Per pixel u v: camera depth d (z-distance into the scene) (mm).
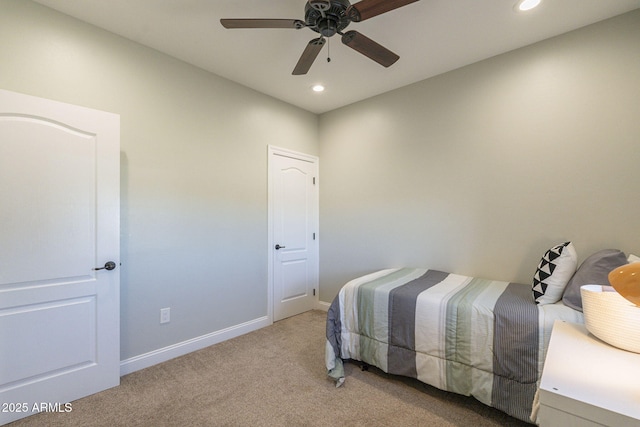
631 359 943
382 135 3359
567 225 2262
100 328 2049
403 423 1758
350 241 3658
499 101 2570
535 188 2398
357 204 3592
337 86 3176
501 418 1799
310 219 3898
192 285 2721
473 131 2713
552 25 2172
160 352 2500
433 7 1976
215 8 2012
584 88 2193
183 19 2119
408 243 3148
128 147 2334
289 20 1681
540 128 2375
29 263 1792
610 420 667
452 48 2469
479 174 2682
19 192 1769
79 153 1969
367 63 2697
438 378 1947
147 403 1934
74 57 2082
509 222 2521
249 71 2861
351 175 3652
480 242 2670
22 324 1773
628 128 2039
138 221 2387
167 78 2562
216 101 2910
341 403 1949
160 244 2512
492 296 2039
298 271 3748
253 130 3244
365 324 2291
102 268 2051
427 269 2992
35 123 1818
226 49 2496
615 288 821
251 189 3225
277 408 1896
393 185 3270
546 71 2350
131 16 2080
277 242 3494
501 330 1748
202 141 2801
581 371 859
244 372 2334
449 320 1926
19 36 1874
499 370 1734
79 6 1972
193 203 2732
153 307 2467
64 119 1912
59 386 1892
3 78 1820
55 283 1882
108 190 2080
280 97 3465
